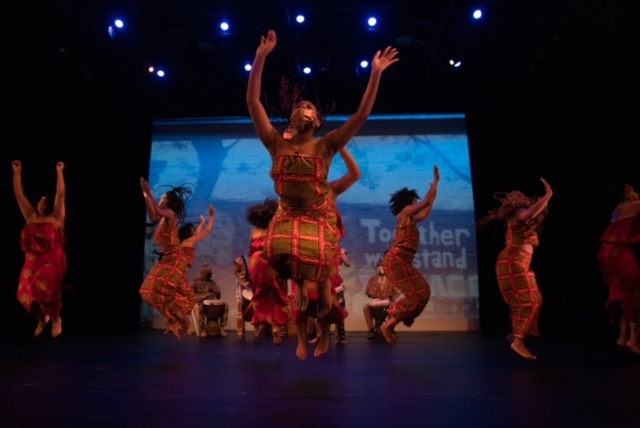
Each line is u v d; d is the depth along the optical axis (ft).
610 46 21.12
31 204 15.96
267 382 9.02
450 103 26.96
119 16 21.59
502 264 12.62
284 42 23.35
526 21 21.42
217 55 24.29
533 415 6.35
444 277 26.22
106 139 26.76
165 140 28.37
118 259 26.71
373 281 21.83
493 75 24.90
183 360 12.59
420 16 21.85
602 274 13.84
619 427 5.75
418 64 25.35
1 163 22.97
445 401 7.24
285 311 13.38
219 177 28.04
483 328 25.32
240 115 27.68
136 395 7.70
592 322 24.16
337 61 25.05
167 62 24.85
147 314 27.22
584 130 24.18
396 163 27.61
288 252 7.33
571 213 24.66
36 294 14.24
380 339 20.54
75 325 26.13
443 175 27.32
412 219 14.62
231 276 26.86
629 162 22.57
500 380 9.29
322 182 7.61
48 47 22.02
